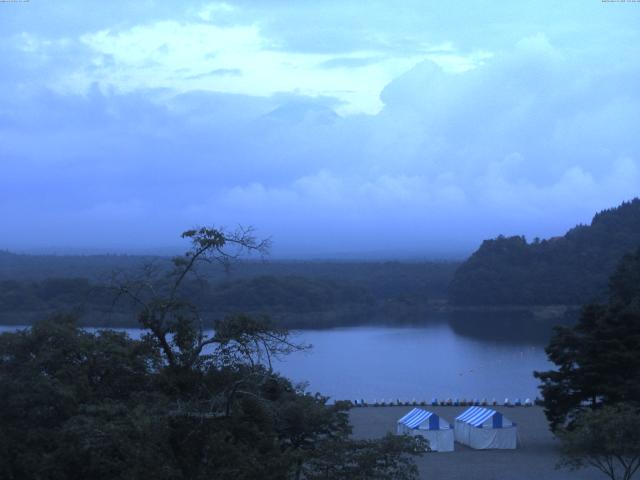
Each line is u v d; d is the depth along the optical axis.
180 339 31.08
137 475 24.52
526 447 57.22
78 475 28.66
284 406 35.62
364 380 99.69
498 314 195.88
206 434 27.48
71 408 31.31
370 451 31.11
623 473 47.81
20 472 29.17
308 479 30.27
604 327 56.19
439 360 119.12
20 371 32.22
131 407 29.50
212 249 30.62
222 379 29.72
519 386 94.88
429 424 56.16
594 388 54.78
